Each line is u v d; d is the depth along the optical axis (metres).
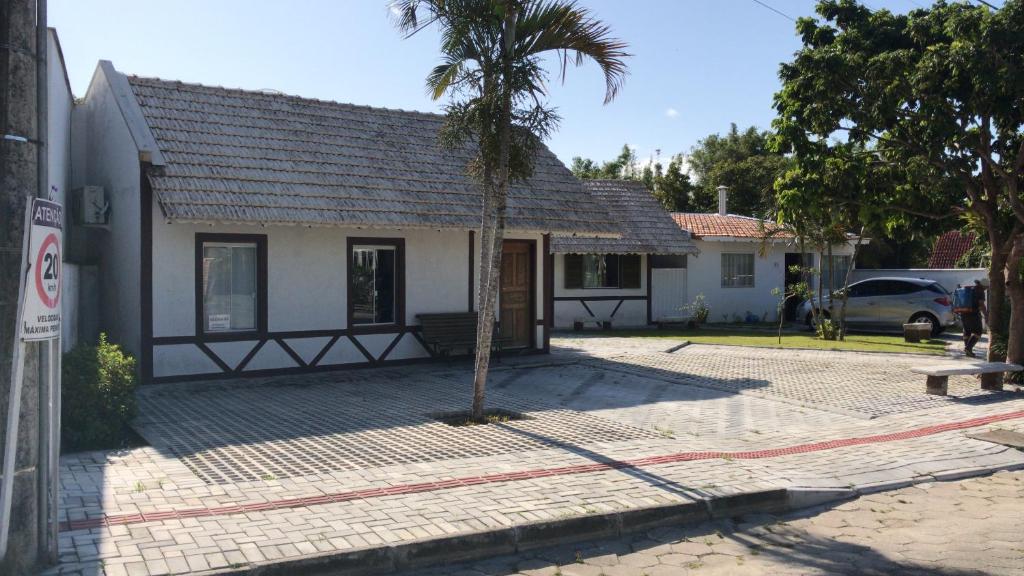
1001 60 11.59
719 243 28.08
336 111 15.84
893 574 5.64
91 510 6.28
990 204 13.65
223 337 13.05
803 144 13.41
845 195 13.70
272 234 13.47
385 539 5.74
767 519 7.03
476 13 9.62
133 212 12.53
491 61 9.91
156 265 12.40
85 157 14.91
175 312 12.60
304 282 13.84
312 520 6.16
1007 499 7.64
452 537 5.84
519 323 16.78
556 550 6.14
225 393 12.09
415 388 12.84
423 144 16.20
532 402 11.84
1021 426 10.59
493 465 8.01
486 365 10.37
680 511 6.82
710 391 13.21
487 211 12.97
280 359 13.64
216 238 12.94
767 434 9.99
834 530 6.71
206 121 13.73
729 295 28.34
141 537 5.66
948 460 8.86
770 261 29.14
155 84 13.92
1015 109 12.62
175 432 9.40
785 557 6.02
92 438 8.50
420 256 15.20
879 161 13.80
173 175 12.24
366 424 10.01
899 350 19.34
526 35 9.89
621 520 6.53
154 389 12.19
